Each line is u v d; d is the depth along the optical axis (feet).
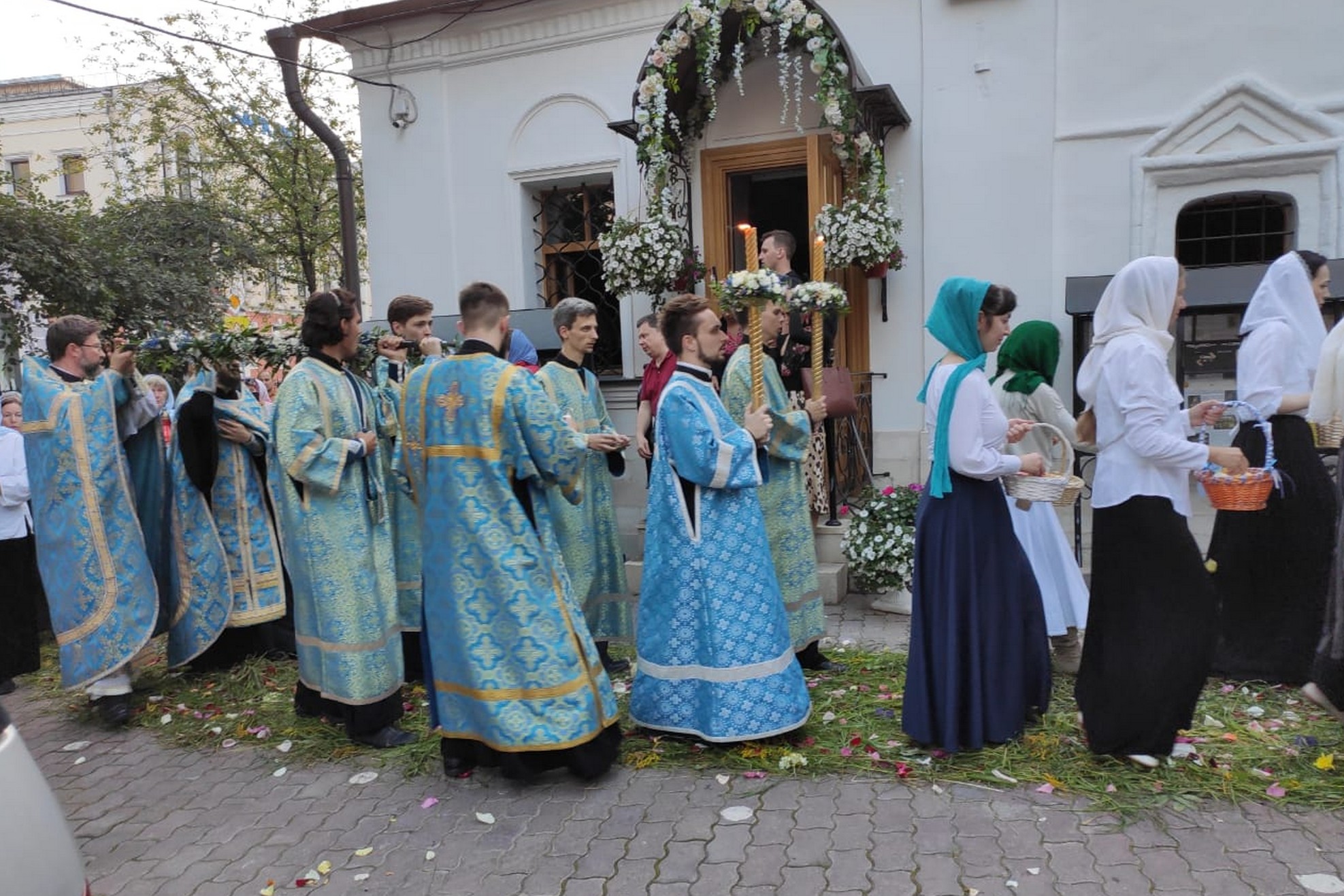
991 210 21.43
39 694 16.79
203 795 11.96
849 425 21.25
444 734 11.73
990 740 11.32
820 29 19.30
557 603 11.34
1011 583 11.34
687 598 11.76
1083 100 20.76
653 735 12.44
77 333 15.17
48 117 65.87
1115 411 10.53
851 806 10.40
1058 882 8.75
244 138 48.24
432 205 26.76
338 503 12.82
